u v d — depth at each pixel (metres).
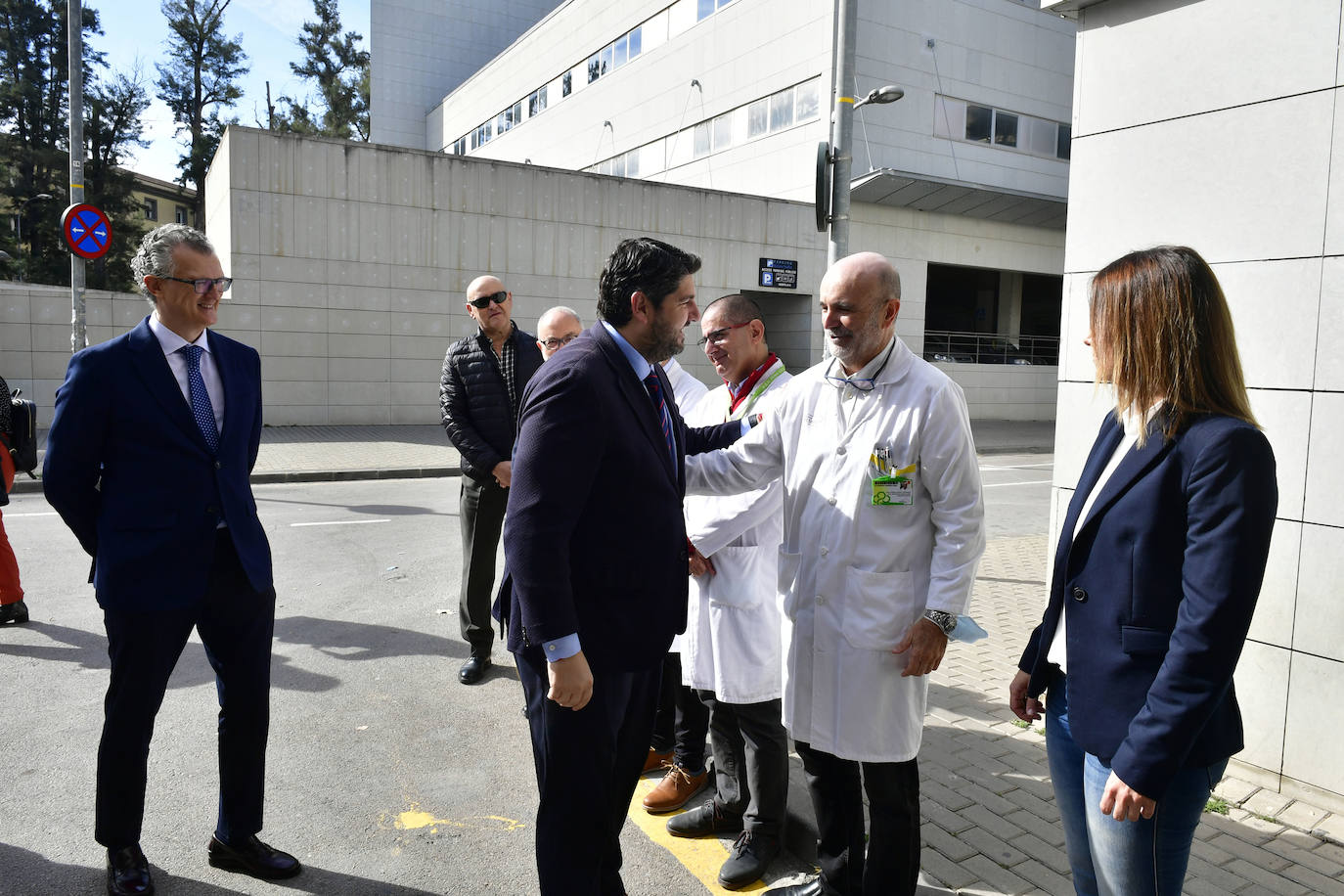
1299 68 2.90
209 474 2.54
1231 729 1.67
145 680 2.49
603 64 29.25
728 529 2.69
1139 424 1.72
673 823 2.96
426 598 5.78
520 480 2.00
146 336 2.54
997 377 24.75
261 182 15.92
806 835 2.88
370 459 12.80
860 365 2.36
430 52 42.22
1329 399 2.86
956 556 2.21
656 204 19.75
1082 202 3.58
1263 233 3.01
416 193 17.27
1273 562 3.03
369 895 2.57
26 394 14.37
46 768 3.30
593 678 2.09
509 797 3.17
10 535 7.31
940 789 3.12
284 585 6.07
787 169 22.20
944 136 22.56
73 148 12.29
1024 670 2.03
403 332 17.38
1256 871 2.60
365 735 3.69
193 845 2.79
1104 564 1.72
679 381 3.57
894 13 21.45
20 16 35.06
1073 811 1.86
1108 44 3.45
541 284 18.62
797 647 2.41
